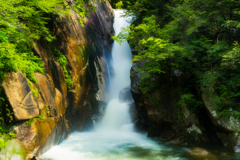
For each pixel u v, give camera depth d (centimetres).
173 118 1039
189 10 1016
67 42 1187
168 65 1030
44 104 805
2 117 592
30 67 771
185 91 1064
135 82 1256
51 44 1041
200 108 1036
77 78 1229
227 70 942
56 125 895
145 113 1238
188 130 994
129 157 820
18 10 721
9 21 656
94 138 1123
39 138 724
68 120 1147
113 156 834
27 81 702
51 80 925
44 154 779
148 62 1017
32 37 785
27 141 658
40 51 892
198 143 962
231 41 992
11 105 607
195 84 1046
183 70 1066
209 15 980
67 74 1121
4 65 614
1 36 499
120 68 2062
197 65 1016
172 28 995
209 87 930
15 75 646
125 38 1004
